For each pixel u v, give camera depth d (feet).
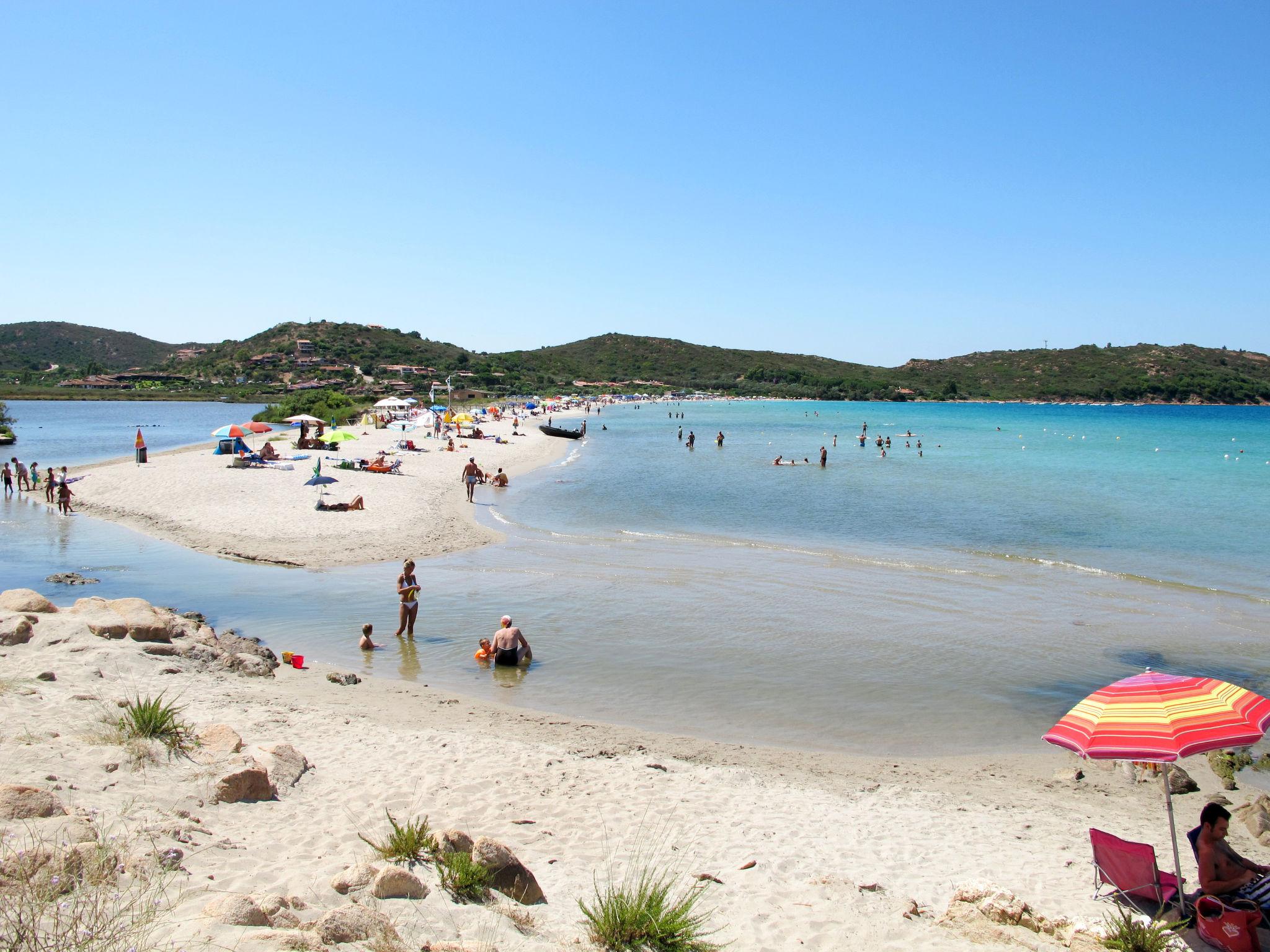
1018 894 22.71
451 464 147.54
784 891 21.74
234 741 26.27
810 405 627.87
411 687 39.88
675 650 47.16
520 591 60.08
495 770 29.01
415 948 15.39
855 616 54.65
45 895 14.60
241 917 14.79
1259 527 92.07
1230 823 28.86
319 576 63.36
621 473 149.59
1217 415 481.87
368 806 24.34
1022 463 174.81
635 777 30.17
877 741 35.65
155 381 624.18
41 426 292.81
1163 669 44.65
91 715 27.32
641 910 17.88
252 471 116.78
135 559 67.67
